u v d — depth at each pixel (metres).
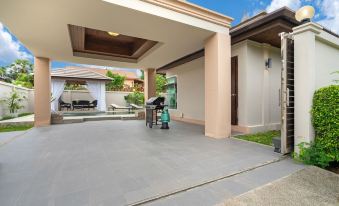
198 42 5.50
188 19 4.32
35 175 2.45
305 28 3.01
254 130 5.52
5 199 1.85
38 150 3.70
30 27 4.51
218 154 3.35
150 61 8.02
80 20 4.14
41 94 7.26
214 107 4.84
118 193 1.97
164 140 4.59
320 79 3.28
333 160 2.70
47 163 2.92
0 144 4.20
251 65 5.52
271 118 6.05
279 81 6.27
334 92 2.70
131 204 1.77
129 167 2.73
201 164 2.84
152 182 2.23
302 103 3.07
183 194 1.99
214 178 2.35
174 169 2.65
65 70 13.36
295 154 3.09
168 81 10.49
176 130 6.16
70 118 8.45
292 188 2.12
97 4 3.49
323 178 2.37
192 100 8.34
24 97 10.48
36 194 1.95
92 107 13.76
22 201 1.81
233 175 2.47
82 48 6.89
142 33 4.84
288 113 3.30
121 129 6.41
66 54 6.88
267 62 5.86
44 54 6.89
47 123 7.38
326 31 3.46
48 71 7.42
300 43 3.11
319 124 2.88
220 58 4.76
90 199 1.85
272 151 3.53
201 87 7.78
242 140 4.48
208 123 5.06
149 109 7.05
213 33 4.80
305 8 3.12
